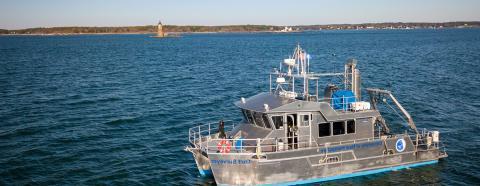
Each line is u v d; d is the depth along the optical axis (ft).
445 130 128.36
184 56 444.14
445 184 88.58
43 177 94.58
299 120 85.97
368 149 89.92
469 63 313.73
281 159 83.05
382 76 248.52
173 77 257.34
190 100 179.42
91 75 268.21
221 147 84.07
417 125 134.72
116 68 315.99
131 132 130.31
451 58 361.30
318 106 86.38
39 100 178.91
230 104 171.12
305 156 84.64
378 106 158.81
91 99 181.98
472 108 157.58
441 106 161.07
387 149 91.76
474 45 552.82
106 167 100.78
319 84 222.07
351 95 92.27
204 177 93.86
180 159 106.42
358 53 450.71
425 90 197.16
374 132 95.91
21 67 317.42
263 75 264.52
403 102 167.94
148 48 623.77
